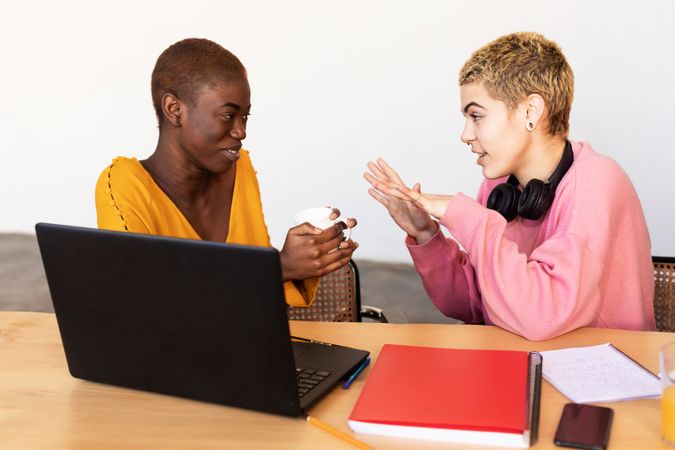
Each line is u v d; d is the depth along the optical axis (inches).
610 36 125.6
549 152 61.6
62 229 44.2
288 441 41.4
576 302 54.1
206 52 58.6
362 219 141.2
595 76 127.8
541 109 59.5
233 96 58.6
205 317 42.6
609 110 128.6
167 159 62.8
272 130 140.3
